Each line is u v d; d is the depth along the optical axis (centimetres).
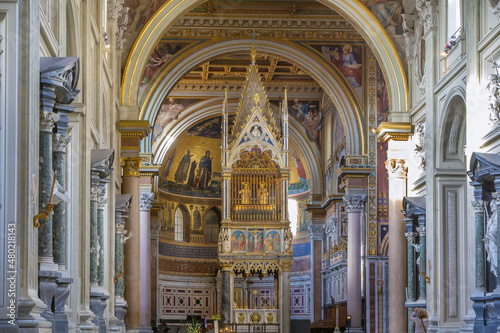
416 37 2628
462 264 2216
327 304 4484
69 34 1612
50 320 1186
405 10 2708
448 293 2202
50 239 1195
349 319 3656
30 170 1052
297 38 3666
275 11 3600
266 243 3781
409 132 2667
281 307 3725
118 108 2633
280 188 3831
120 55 2633
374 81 3719
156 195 4453
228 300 3709
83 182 1642
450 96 2166
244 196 3831
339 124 4253
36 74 1092
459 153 2264
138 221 2673
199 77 4450
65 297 1307
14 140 1036
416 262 2444
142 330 3562
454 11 2225
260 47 3672
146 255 3588
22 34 1060
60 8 1425
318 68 3712
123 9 2611
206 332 4153
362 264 3778
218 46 3578
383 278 3750
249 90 3838
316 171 4738
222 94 4506
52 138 1277
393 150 2681
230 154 3800
